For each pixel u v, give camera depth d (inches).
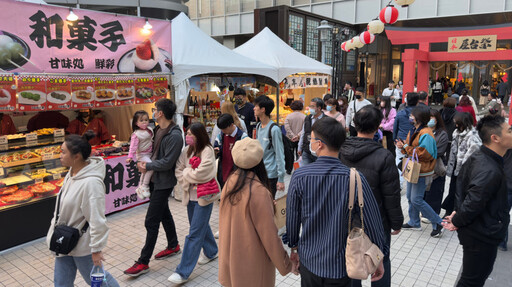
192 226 139.6
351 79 657.0
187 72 236.5
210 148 139.9
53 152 196.2
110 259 162.1
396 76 1018.7
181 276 138.9
